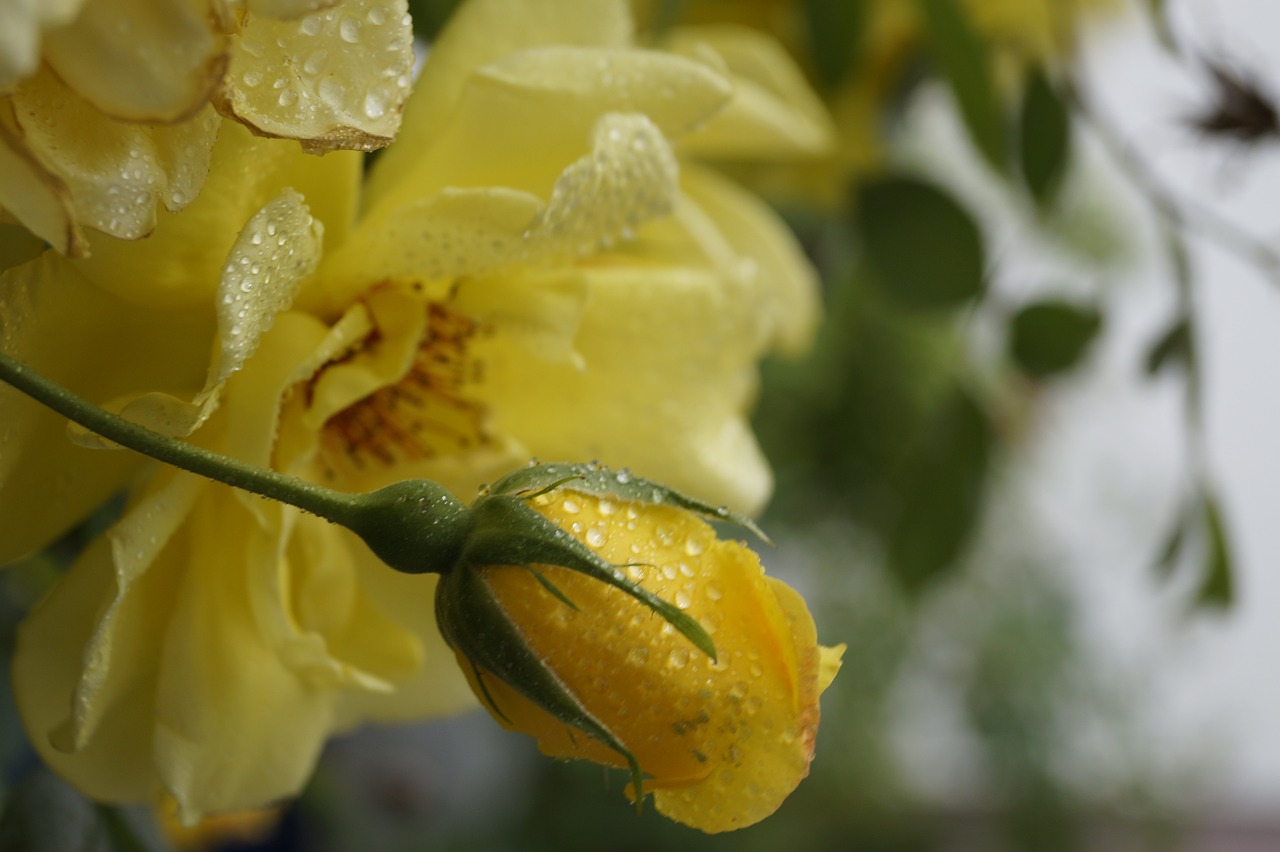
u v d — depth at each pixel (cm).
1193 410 35
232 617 25
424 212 24
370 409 27
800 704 22
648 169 25
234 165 23
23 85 20
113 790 25
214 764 25
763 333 28
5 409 23
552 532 22
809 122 35
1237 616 36
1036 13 40
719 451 28
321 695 26
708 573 22
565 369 27
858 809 122
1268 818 186
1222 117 32
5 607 32
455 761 108
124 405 23
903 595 40
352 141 21
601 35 26
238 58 21
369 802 92
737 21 41
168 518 23
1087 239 81
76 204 21
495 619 22
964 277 38
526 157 25
